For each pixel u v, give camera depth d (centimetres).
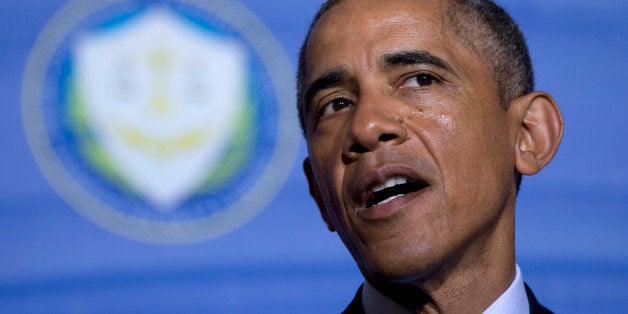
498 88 489
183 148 714
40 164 719
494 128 477
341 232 482
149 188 713
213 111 716
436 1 489
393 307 482
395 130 446
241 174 716
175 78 719
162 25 723
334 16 489
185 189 713
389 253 444
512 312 481
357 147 454
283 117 720
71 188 718
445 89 467
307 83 495
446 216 450
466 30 487
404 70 467
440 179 450
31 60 723
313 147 487
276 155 719
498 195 470
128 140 715
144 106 718
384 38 470
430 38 473
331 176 469
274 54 726
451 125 458
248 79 721
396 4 482
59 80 722
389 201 448
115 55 720
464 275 470
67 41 724
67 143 719
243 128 717
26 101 721
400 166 445
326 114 485
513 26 519
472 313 476
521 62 513
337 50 477
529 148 504
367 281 491
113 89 719
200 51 720
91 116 718
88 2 727
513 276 489
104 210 714
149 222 713
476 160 461
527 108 504
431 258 445
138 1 724
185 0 725
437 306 473
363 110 455
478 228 460
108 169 715
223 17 725
